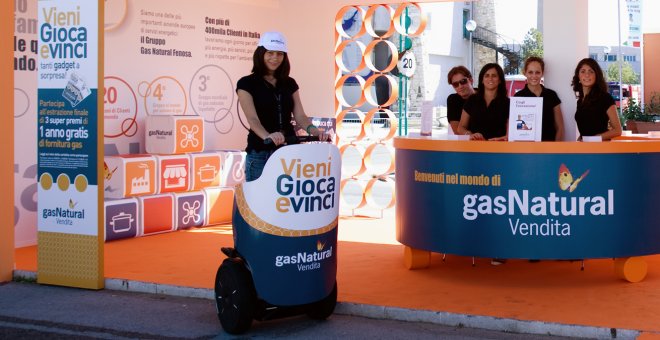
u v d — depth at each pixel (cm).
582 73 697
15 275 669
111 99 880
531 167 597
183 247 793
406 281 634
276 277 488
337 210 513
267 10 1080
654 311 529
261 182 486
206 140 1003
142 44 915
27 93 804
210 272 668
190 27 974
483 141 614
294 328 517
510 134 605
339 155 507
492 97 713
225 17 1020
